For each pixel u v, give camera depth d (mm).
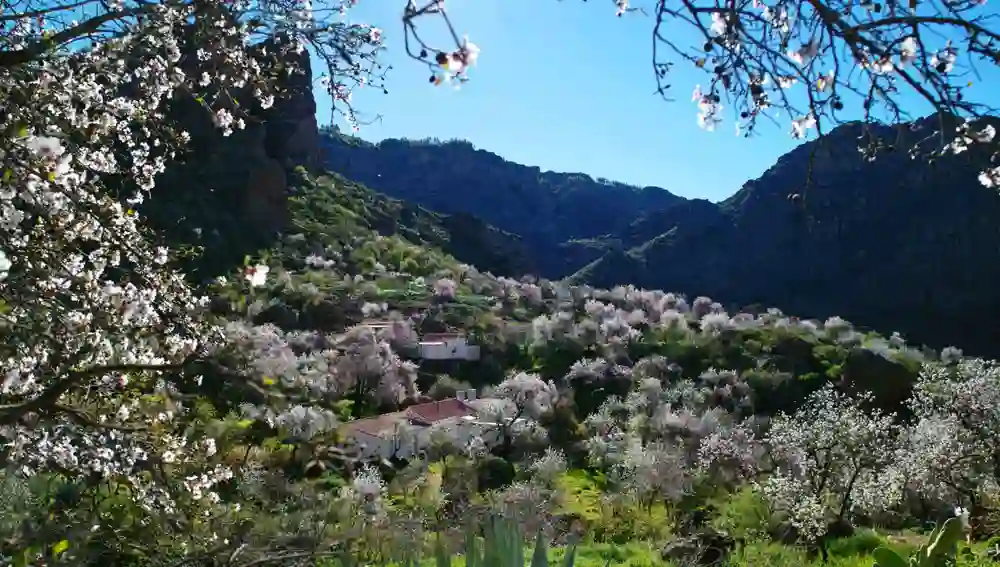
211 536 4723
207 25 3754
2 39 3533
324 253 88250
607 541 17906
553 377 60156
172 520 4570
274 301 58562
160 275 4652
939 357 69562
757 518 18547
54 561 3537
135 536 4402
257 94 4684
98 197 4633
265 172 87312
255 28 3830
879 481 21797
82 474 4438
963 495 21641
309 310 60969
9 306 3680
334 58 4113
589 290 96375
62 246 4133
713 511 23391
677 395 50469
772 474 23047
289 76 4797
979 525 15000
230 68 4465
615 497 26125
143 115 4469
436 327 71000
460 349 64750
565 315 69875
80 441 4301
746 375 58750
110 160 4586
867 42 1960
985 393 20938
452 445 37188
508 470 35625
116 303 4109
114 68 4227
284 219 90750
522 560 2693
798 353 63812
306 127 116375
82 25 3309
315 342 46844
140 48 4078
